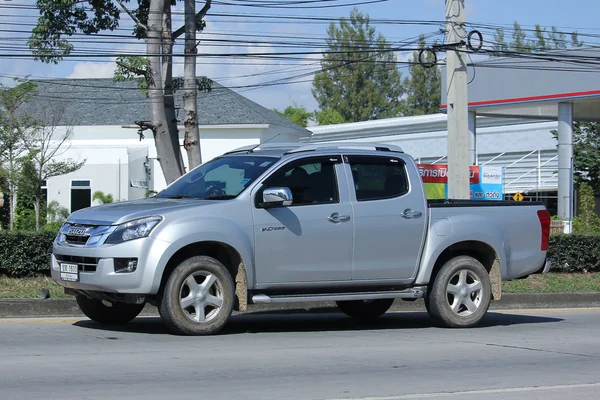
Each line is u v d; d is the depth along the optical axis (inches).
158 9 1168.8
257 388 390.9
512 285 910.4
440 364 471.5
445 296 614.5
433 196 1349.7
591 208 1546.5
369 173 593.0
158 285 510.6
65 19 1221.1
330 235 565.6
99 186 2218.3
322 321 681.0
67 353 473.7
